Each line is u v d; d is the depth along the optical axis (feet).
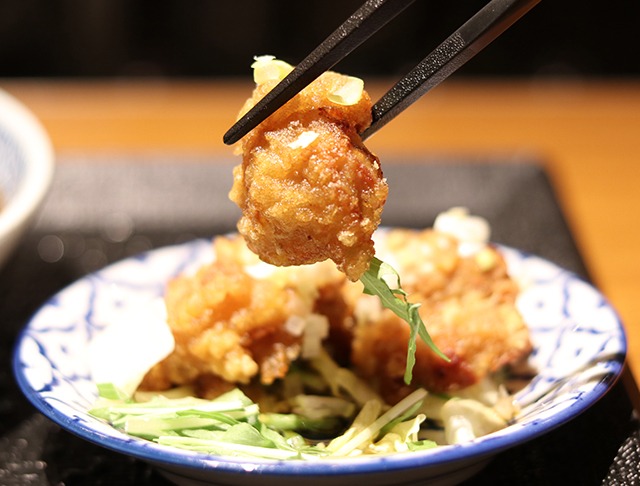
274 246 0.78
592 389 0.83
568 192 1.69
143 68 2.71
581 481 0.89
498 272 1.02
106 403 0.91
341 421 0.92
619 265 1.44
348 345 1.00
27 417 1.03
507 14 0.74
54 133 2.00
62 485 0.92
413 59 2.64
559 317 1.02
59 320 1.01
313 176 0.75
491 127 2.05
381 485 0.79
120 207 1.58
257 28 2.68
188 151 1.86
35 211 1.18
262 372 0.91
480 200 1.59
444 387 0.94
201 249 1.17
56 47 2.67
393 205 1.58
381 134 2.00
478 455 0.75
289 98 0.76
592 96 2.27
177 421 0.85
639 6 2.60
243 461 0.74
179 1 2.65
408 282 0.99
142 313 0.99
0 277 1.34
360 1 2.64
